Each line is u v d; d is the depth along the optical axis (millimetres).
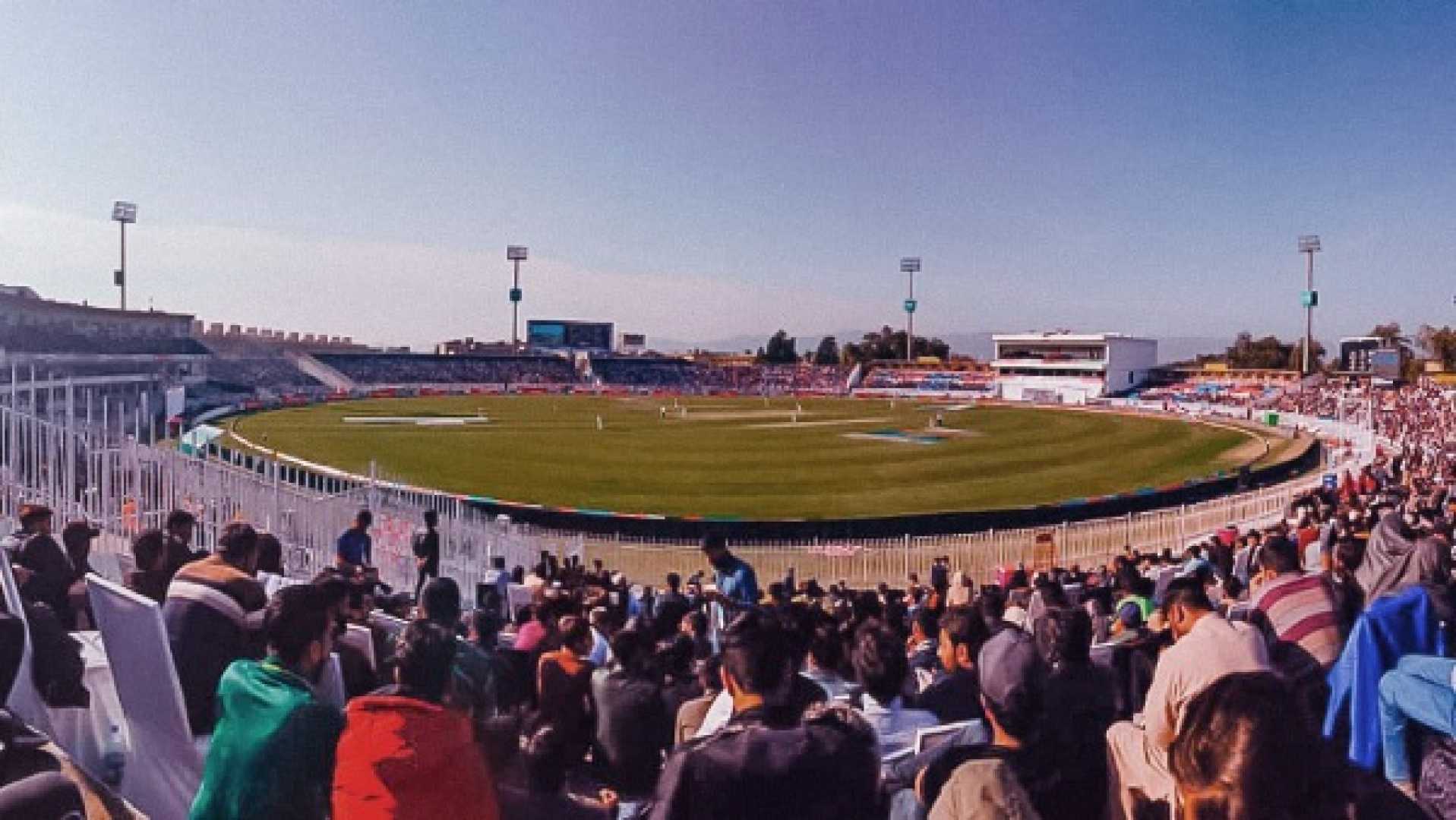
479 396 96750
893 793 4008
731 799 3176
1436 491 19047
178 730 4738
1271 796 2033
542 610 8039
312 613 4078
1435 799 3332
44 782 3119
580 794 5605
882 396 107375
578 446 49406
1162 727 3816
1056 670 4348
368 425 59062
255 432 52938
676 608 9086
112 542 10922
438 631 4055
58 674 5180
